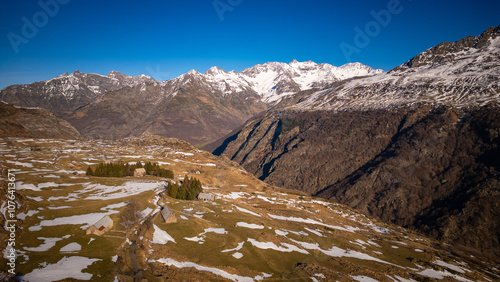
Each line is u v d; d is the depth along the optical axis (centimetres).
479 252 15825
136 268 5756
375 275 7906
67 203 9481
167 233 7956
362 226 15700
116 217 8275
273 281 6638
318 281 6894
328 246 10144
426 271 9481
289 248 8831
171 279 5512
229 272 6488
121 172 15750
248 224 10031
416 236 15800
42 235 6650
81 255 5928
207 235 8375
